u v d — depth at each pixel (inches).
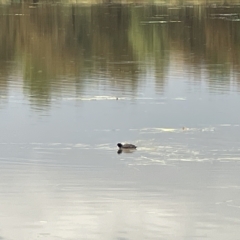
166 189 697.0
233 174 741.3
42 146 857.5
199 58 1590.8
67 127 952.3
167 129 931.3
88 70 1441.9
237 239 574.6
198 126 943.0
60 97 1156.5
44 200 668.7
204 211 635.5
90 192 689.0
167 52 1695.4
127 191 691.4
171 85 1252.5
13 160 797.9
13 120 1002.1
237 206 647.8
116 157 808.3
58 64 1531.7
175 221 611.8
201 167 765.3
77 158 805.2
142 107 1072.2
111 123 970.7
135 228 596.4
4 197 677.3
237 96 1144.8
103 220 616.4
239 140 866.8
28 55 1683.1
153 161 792.3
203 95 1159.6
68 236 581.6
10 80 1327.5
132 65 1501.0
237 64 1488.7
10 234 585.3
